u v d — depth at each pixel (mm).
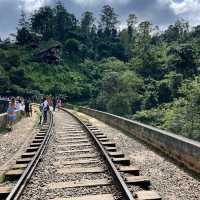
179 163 9812
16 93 95312
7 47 141500
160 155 11242
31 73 119688
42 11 180625
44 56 133750
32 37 149000
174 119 48500
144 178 7547
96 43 180250
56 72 128625
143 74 118875
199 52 110312
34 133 17547
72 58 154750
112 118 22797
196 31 156250
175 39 169250
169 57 115938
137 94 89750
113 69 109188
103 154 10336
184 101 50156
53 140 14383
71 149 12078
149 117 76375
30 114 31797
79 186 7301
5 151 12773
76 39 172000
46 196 6746
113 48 170250
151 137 13062
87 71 142875
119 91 87750
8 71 109688
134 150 12266
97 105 93250
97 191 6934
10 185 7793
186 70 104812
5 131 19016
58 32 181250
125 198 6301
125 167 8711
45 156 10773
